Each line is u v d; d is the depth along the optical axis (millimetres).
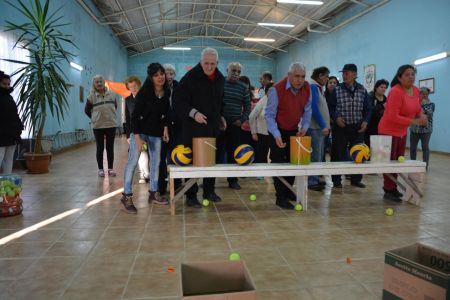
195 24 16797
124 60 18297
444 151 8242
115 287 1820
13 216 3057
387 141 3463
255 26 15758
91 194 3898
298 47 16781
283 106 3352
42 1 7188
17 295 1735
